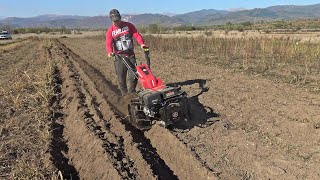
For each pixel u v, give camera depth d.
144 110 3.70
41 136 3.79
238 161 3.05
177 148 3.35
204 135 3.62
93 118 4.37
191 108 4.52
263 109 4.21
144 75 3.94
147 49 4.37
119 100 5.10
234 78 6.10
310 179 2.68
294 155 3.06
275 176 2.78
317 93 4.80
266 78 6.07
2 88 6.13
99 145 3.44
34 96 5.29
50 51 14.06
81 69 8.02
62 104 5.20
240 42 11.04
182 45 12.01
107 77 7.35
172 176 3.04
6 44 22.48
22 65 9.68
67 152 3.58
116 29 4.52
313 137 3.35
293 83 5.57
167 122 3.55
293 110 4.03
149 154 3.36
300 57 8.72
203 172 2.86
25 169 3.02
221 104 4.56
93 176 3.06
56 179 2.87
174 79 6.32
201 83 5.82
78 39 27.23
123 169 3.03
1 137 3.82
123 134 3.80
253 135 3.54
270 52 9.56
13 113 4.72
